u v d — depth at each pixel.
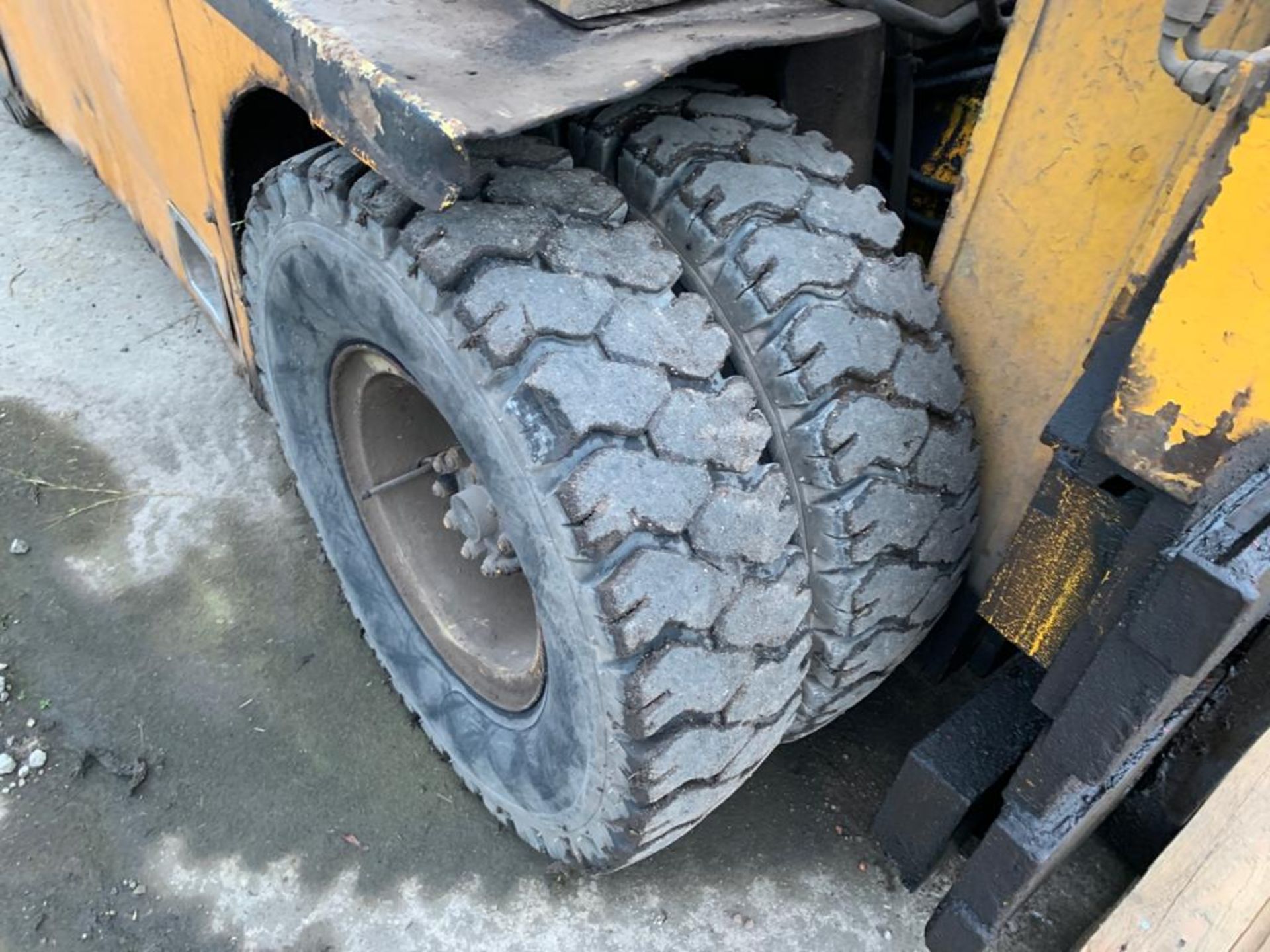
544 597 1.33
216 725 2.06
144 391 2.79
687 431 1.26
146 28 1.89
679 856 1.89
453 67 1.16
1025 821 1.49
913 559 1.52
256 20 1.34
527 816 1.71
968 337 1.56
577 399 1.20
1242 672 1.58
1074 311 1.41
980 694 1.75
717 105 1.48
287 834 1.91
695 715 1.36
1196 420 1.03
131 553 2.38
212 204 2.01
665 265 1.31
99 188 3.53
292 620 2.27
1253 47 1.08
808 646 1.46
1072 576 1.32
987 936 1.61
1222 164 0.99
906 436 1.45
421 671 1.96
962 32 1.72
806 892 1.85
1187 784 1.71
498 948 1.76
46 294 3.08
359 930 1.79
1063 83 1.29
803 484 1.43
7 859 1.85
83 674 2.14
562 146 1.48
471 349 1.23
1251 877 1.59
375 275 1.36
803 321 1.37
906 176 1.77
